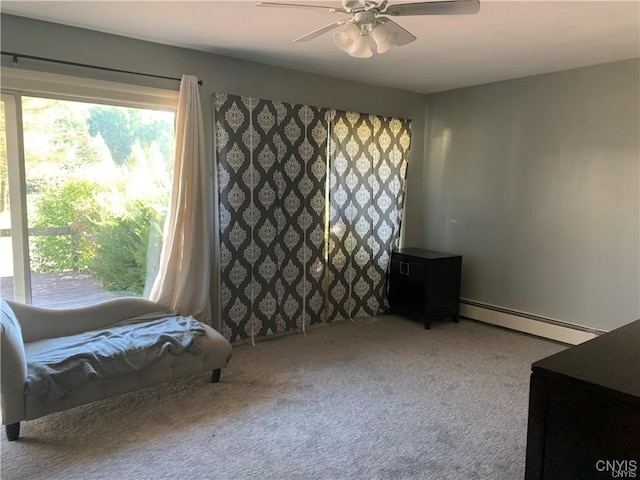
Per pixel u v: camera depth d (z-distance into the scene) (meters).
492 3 2.50
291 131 4.02
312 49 3.47
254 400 2.90
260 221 3.94
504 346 3.96
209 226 3.73
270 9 2.67
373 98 4.70
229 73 3.73
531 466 1.56
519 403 2.90
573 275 4.01
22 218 3.02
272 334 4.15
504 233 4.50
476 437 2.51
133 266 3.53
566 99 3.97
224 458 2.29
